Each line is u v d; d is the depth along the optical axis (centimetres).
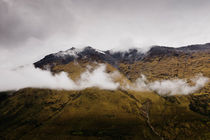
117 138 13938
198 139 13062
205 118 16062
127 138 13938
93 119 18225
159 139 13912
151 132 15050
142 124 16762
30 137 15150
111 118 18425
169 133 14500
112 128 15888
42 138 14650
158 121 17175
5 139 15738
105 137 14150
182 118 16838
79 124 17075
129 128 15838
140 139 13812
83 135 14588
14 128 17900
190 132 14075
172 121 16550
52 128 16538
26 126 18100
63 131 15650
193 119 16138
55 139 14212
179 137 13725
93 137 14200
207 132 13588
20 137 15688
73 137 14325
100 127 16200
